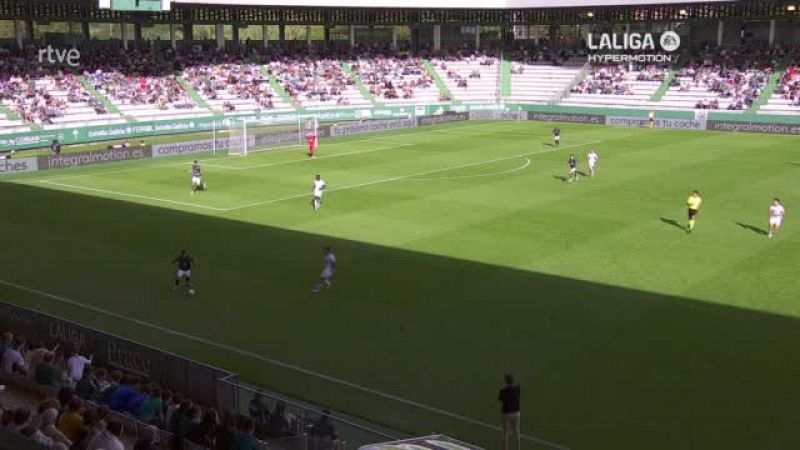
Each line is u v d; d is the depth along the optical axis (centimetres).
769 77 9000
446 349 2523
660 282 3170
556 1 9512
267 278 3247
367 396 2197
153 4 7325
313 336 2638
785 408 2094
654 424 2016
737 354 2448
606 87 9738
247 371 2362
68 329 2322
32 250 3659
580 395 2191
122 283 3188
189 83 8719
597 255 3566
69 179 5469
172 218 4284
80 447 1440
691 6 9194
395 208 4525
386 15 10294
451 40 11119
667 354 2458
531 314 2819
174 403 1831
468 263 3441
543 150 6969
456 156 6575
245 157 6544
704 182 5353
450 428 2009
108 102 7919
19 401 1955
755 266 3384
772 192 5006
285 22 9850
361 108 9369
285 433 1780
